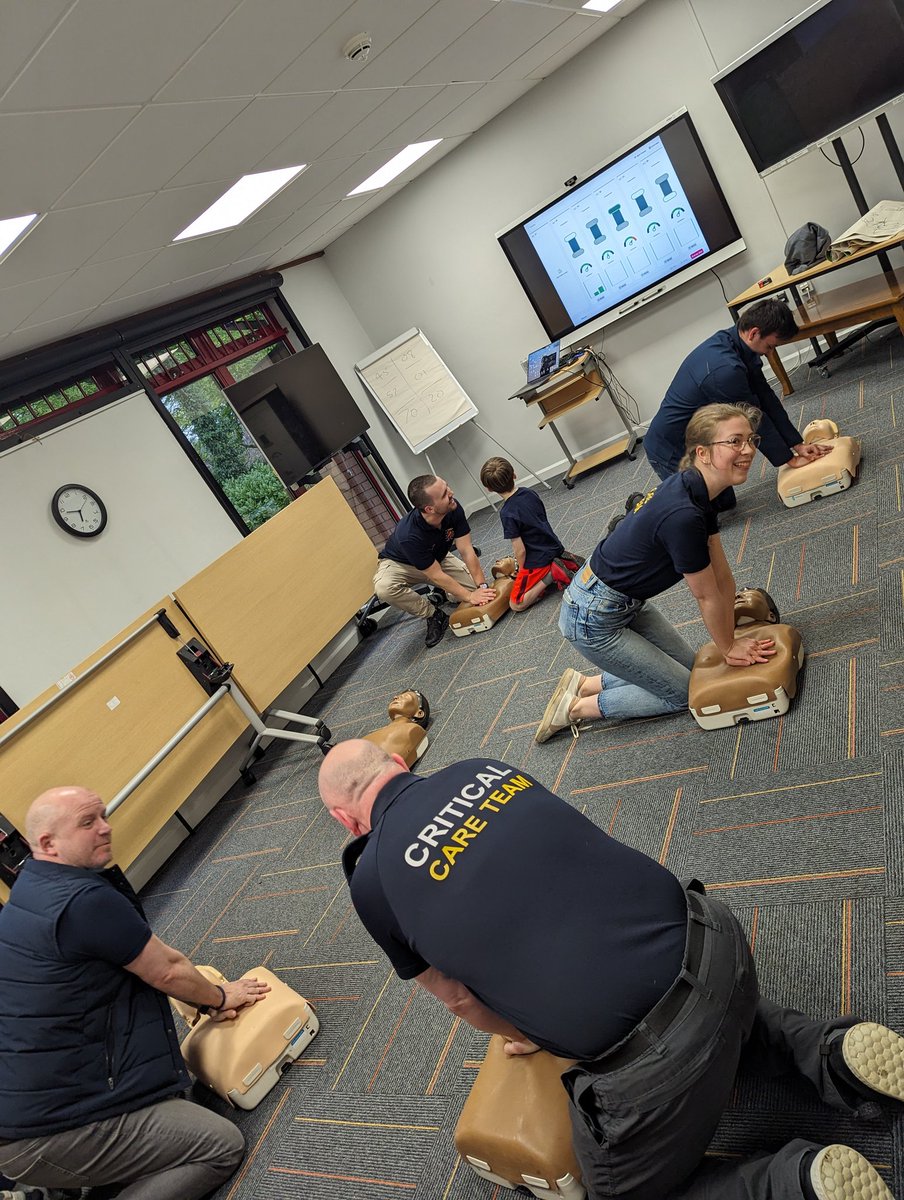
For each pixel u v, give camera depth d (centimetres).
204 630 394
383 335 679
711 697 240
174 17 213
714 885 195
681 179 516
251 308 589
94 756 334
